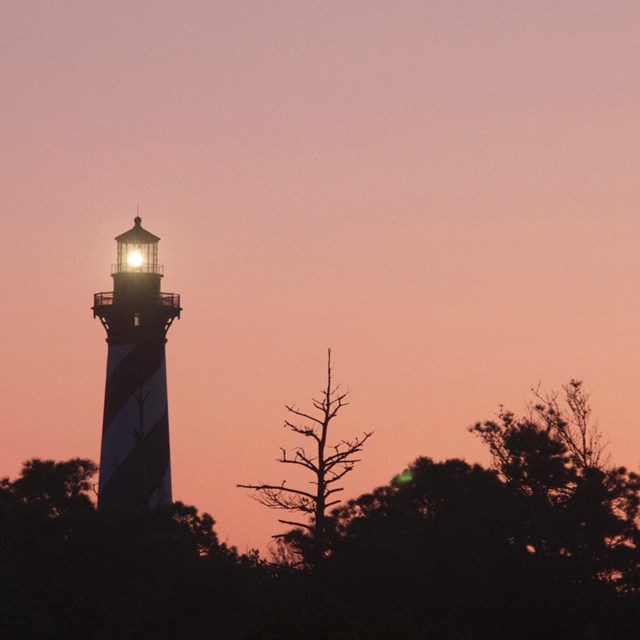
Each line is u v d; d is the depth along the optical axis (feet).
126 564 641.40
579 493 647.15
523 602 531.09
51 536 646.33
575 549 624.59
